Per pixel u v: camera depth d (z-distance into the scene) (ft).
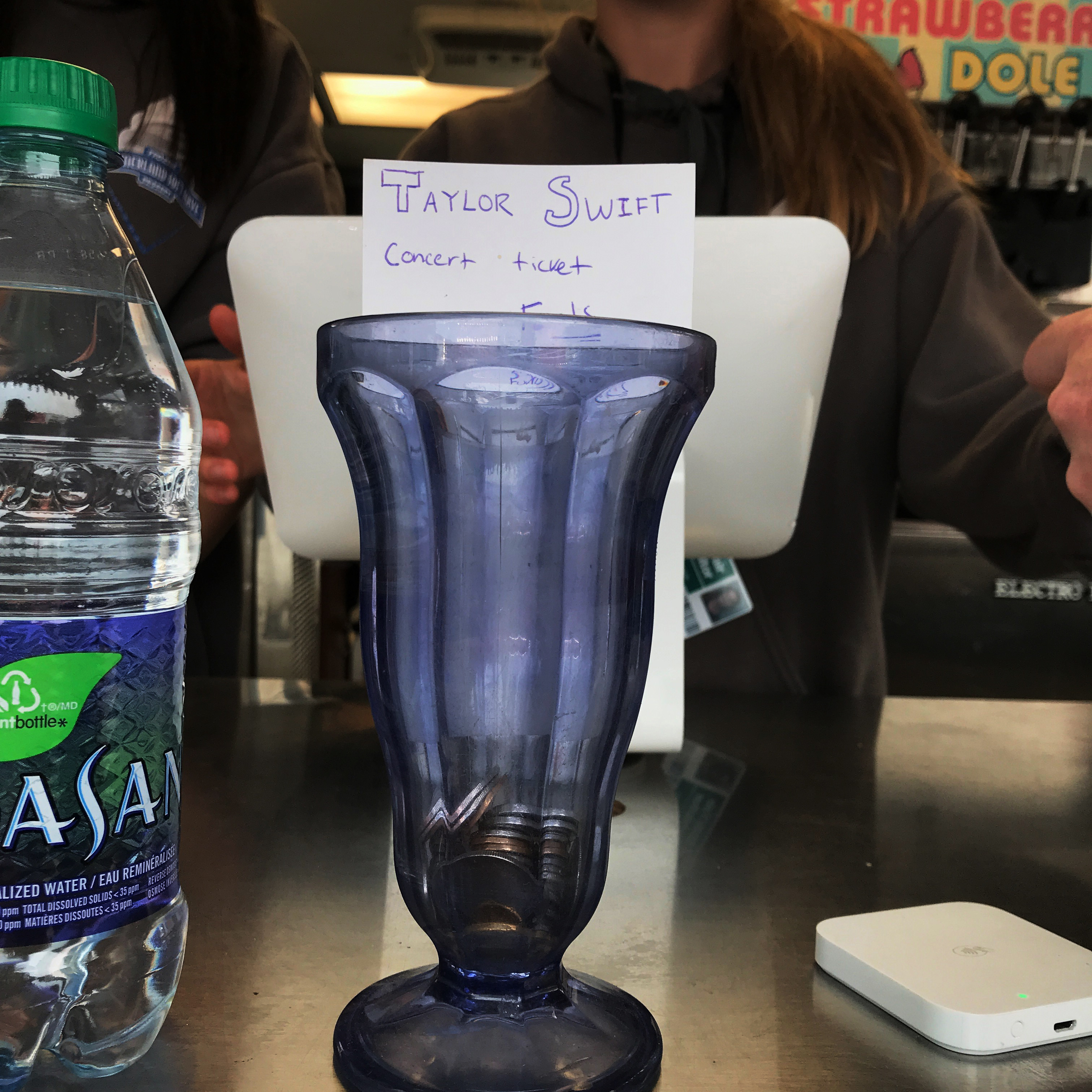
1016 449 2.79
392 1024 1.05
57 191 1.35
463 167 1.32
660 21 3.98
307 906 1.47
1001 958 1.20
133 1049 1.06
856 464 3.70
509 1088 0.94
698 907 1.49
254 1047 1.07
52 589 1.37
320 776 2.19
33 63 0.99
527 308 1.32
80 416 1.40
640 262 1.32
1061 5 8.64
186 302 3.89
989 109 8.02
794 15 3.96
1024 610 7.91
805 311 1.98
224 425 2.70
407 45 8.55
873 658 3.79
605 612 1.06
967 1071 1.04
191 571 1.50
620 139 4.09
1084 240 8.07
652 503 1.09
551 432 1.03
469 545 1.04
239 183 3.90
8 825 0.91
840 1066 1.04
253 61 3.85
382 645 1.05
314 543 2.24
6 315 1.36
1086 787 2.17
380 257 1.30
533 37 8.36
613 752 1.08
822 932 1.29
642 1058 1.01
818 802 2.05
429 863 1.05
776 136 3.67
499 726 1.05
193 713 2.79
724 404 2.06
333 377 1.00
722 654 3.71
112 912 0.96
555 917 1.05
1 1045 1.06
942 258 3.67
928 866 1.67
